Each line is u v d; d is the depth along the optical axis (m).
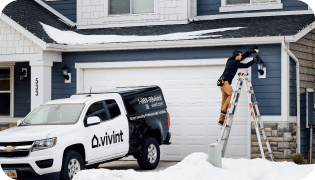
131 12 16.03
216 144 8.82
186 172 8.29
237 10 15.12
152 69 13.66
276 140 12.24
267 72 12.39
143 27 15.55
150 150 11.20
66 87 14.31
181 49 13.24
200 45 12.89
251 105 10.98
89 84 14.24
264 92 12.41
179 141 13.27
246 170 8.77
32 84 13.68
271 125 12.28
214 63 12.90
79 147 9.28
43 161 8.52
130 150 10.58
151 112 11.46
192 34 13.47
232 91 11.60
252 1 15.06
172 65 13.30
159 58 13.45
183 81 13.34
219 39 12.49
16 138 8.68
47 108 10.20
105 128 9.91
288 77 12.30
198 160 8.98
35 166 8.49
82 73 14.29
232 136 12.70
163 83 13.52
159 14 15.66
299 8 14.49
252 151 12.42
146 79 13.70
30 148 8.55
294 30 12.26
